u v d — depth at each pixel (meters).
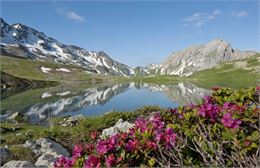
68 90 133.88
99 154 5.12
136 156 5.12
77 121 32.19
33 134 24.14
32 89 135.88
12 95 101.06
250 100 6.20
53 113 56.06
